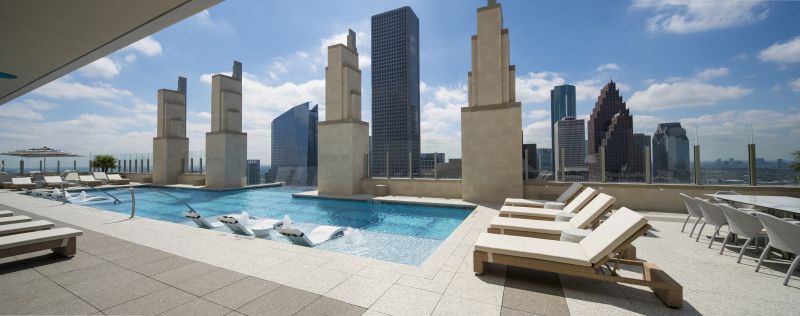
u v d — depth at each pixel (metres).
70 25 4.43
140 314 2.92
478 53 12.07
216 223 8.98
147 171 23.78
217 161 19.47
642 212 9.20
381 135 144.88
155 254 4.83
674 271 4.02
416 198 12.91
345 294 3.33
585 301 3.14
